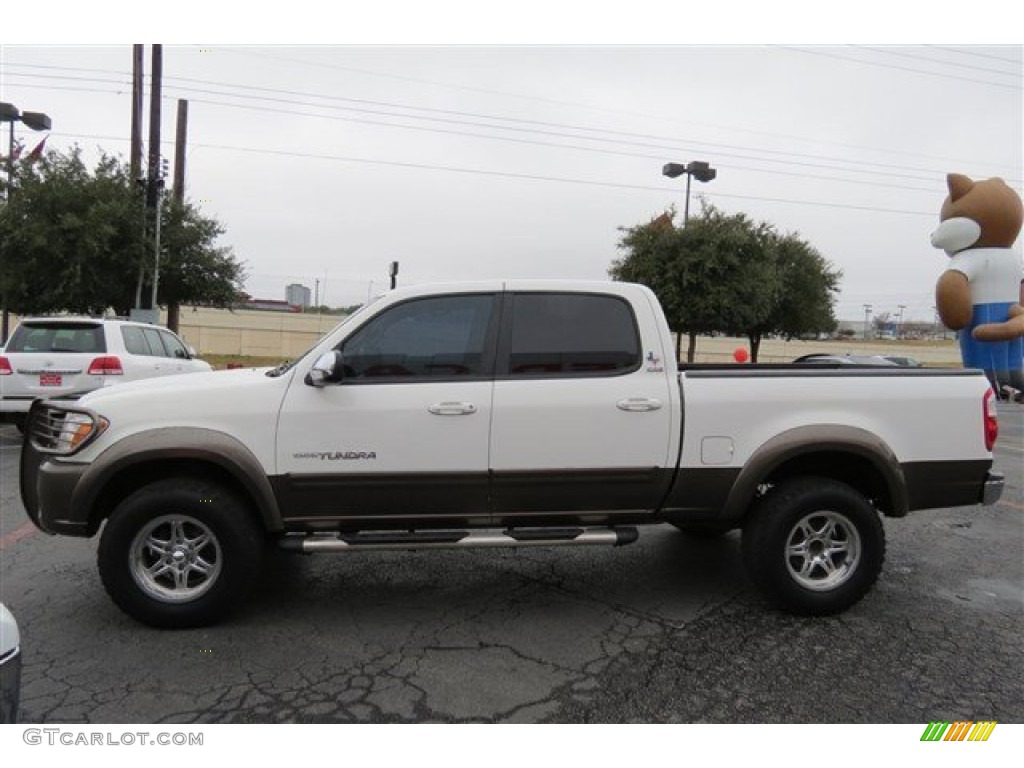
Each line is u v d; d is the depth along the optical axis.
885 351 59.62
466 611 4.23
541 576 4.84
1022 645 3.83
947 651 3.75
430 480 3.91
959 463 4.23
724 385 4.09
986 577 4.93
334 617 4.12
